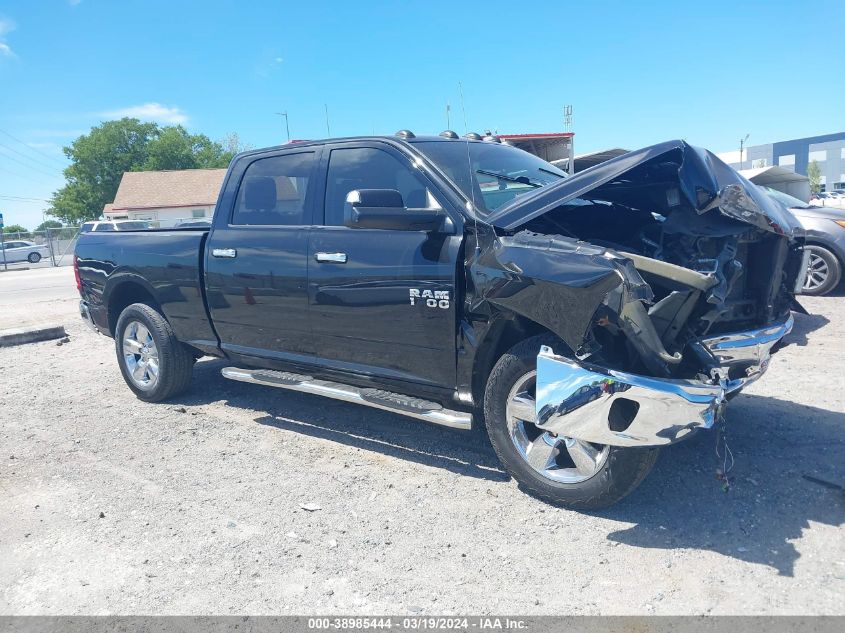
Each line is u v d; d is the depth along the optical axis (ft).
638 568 9.96
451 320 12.21
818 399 16.51
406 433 15.83
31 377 23.20
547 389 10.67
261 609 9.39
